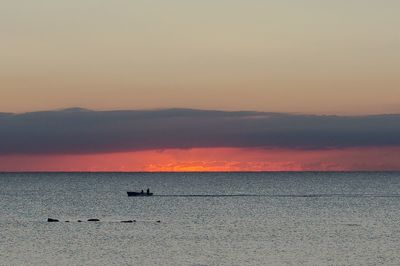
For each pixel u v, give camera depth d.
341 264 177.62
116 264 178.38
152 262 181.12
